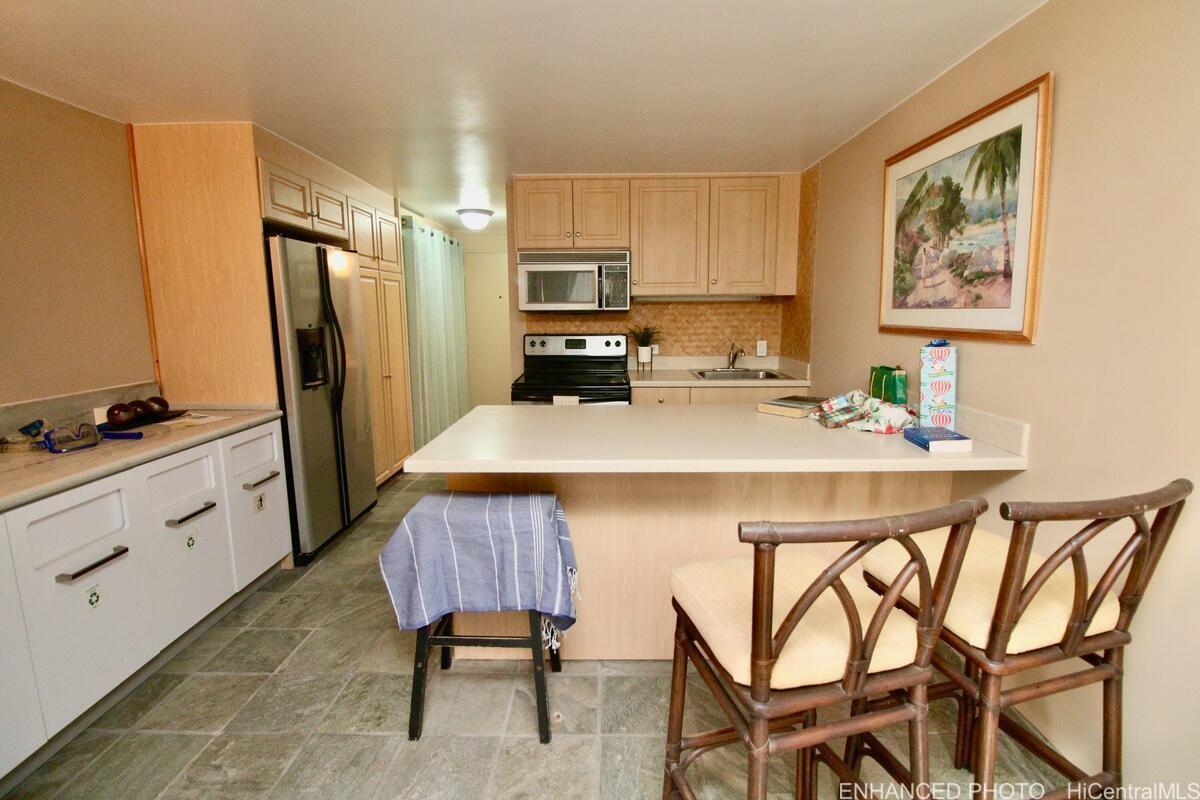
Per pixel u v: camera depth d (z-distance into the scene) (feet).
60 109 7.18
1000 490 5.87
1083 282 4.83
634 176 11.53
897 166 7.65
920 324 7.19
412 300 15.20
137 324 8.38
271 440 8.57
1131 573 3.83
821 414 7.03
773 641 3.18
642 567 6.54
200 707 6.02
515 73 6.64
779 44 6.00
